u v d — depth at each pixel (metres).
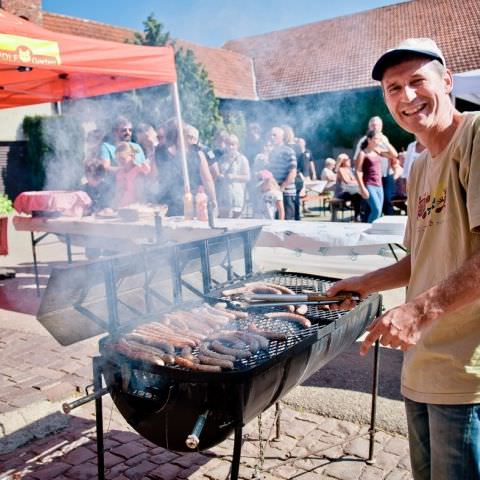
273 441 2.79
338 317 2.27
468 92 6.05
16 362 3.87
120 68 4.99
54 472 2.56
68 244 5.93
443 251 1.53
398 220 3.77
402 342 1.36
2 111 13.78
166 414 1.79
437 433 1.56
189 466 2.61
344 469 2.53
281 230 4.02
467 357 1.48
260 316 2.37
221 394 1.65
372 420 2.57
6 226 6.12
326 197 11.38
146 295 2.39
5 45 3.94
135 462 2.65
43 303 1.82
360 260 3.85
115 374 1.92
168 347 1.88
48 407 3.13
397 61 1.50
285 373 1.86
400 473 2.49
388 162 7.46
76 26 17.11
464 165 1.42
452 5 18.61
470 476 1.51
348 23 20.42
